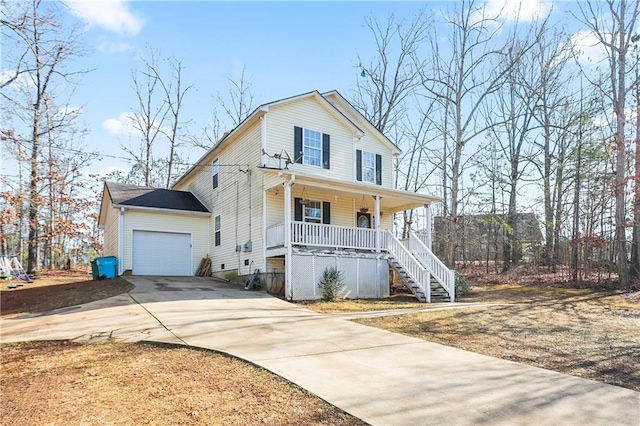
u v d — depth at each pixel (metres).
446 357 6.98
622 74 18.48
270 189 15.77
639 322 10.40
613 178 20.17
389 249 16.50
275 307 11.59
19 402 4.69
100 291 13.67
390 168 20.84
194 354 6.66
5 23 9.83
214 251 19.59
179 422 4.18
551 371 6.38
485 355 7.23
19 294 14.48
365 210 19.22
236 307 11.16
